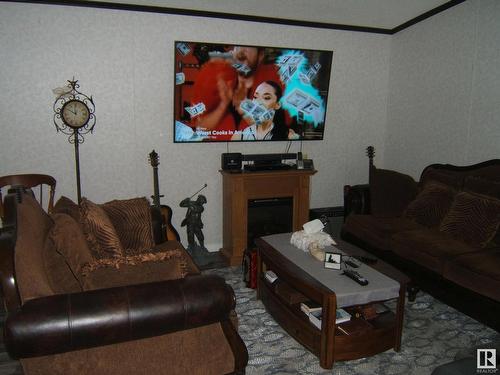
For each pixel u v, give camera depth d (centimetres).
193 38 379
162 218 318
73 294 142
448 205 328
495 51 338
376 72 458
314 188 457
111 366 151
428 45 405
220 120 394
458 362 148
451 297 262
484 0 344
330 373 215
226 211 395
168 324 147
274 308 262
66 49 346
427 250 282
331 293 207
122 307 141
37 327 130
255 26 398
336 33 431
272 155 396
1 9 327
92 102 360
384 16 409
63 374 146
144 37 365
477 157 360
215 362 168
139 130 378
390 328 226
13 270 144
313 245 267
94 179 372
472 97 361
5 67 334
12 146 346
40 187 346
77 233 183
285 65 404
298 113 423
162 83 377
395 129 459
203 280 158
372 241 333
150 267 158
